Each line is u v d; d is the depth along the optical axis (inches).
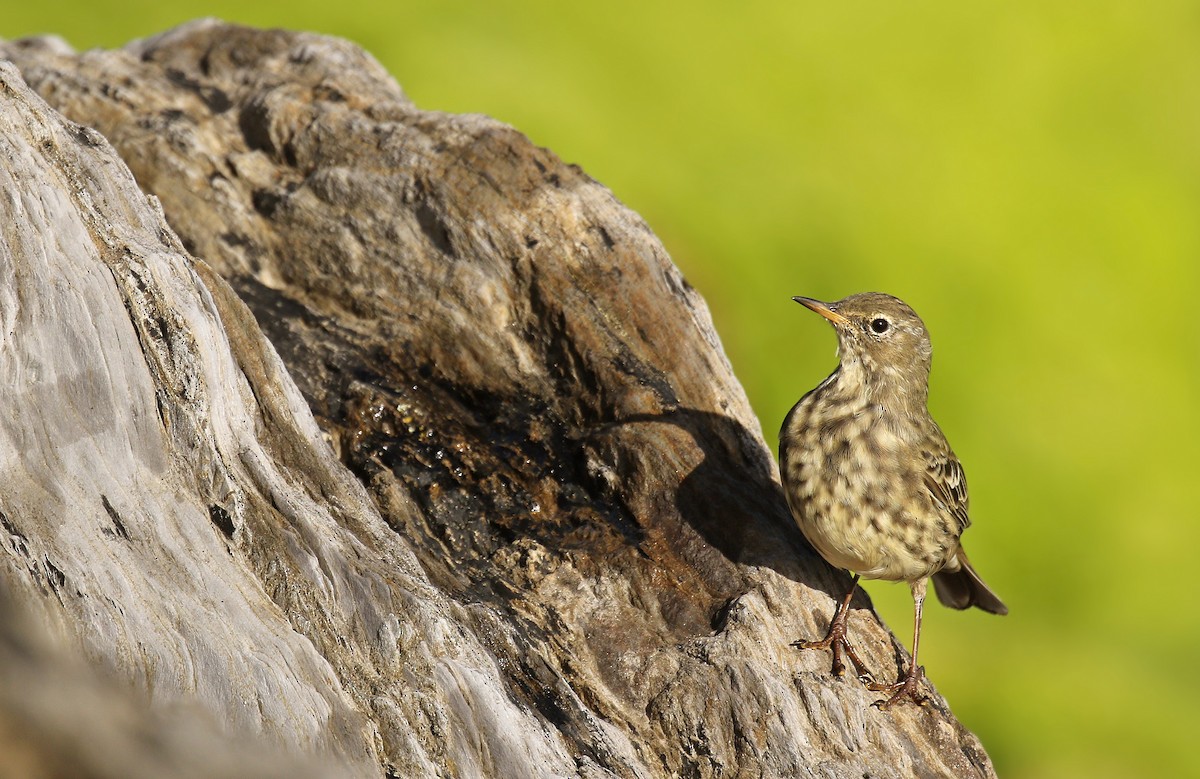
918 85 953.5
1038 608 783.1
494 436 423.8
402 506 395.9
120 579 285.0
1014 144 938.7
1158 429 817.5
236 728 281.1
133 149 466.6
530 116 877.2
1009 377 832.3
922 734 382.9
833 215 874.1
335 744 293.3
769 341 821.2
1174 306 877.2
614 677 367.2
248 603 303.7
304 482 350.3
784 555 404.8
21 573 268.7
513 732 318.3
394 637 314.8
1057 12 1008.2
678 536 401.4
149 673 277.0
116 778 257.0
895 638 409.1
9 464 282.8
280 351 429.7
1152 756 725.9
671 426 421.4
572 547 395.9
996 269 859.4
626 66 900.6
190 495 313.4
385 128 467.2
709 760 357.4
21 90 344.8
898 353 411.5
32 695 249.9
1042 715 736.3
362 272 454.6
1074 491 806.5
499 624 350.6
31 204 301.7
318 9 911.0
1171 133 959.0
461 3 925.2
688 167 880.9
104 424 300.4
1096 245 886.4
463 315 444.8
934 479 404.2
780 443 410.6
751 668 365.1
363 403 417.7
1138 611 771.4
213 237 462.6
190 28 530.6
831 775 355.9
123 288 319.3
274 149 478.0
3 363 286.5
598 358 434.3
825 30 967.0
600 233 450.0
